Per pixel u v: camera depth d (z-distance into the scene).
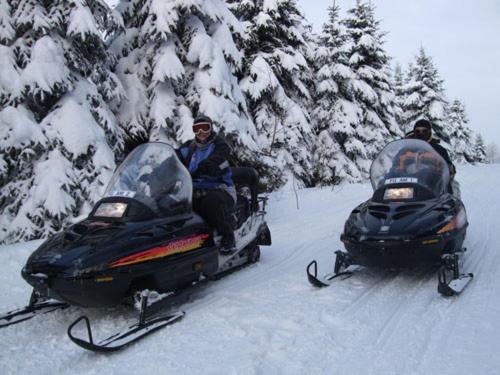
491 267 5.34
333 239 7.43
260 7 15.83
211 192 5.01
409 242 4.48
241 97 10.64
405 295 4.60
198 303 4.60
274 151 15.30
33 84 7.84
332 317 4.07
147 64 9.80
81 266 3.62
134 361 3.37
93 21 8.37
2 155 7.97
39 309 4.39
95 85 9.01
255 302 4.55
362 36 21.23
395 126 22.47
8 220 8.08
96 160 8.23
